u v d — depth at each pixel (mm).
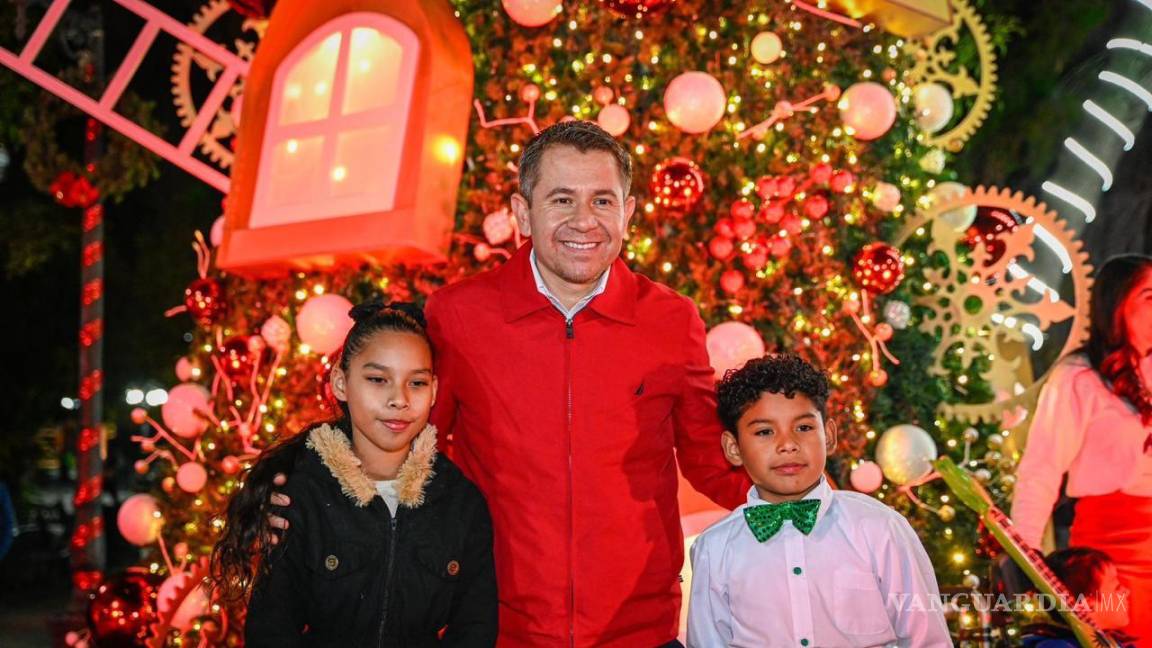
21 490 13242
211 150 5688
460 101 4656
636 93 5031
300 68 4938
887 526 2764
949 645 2713
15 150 10289
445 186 4598
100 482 8695
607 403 2717
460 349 2764
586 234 2604
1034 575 3781
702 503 4285
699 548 2920
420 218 4457
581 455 2684
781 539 2807
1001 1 8352
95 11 8055
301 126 4844
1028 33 8281
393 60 4637
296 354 5375
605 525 2674
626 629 2684
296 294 5281
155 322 12992
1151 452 5176
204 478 5461
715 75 5027
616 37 5059
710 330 4598
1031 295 6426
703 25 5059
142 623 5492
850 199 5105
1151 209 6621
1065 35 8164
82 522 8586
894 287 4844
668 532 2799
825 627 2736
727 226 4746
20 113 8922
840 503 2832
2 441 12828
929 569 2764
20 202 11109
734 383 2844
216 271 5809
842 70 5160
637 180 5008
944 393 5488
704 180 4996
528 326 2738
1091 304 5379
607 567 2662
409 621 2492
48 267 12945
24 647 8758
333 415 2814
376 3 4730
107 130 8148
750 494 2906
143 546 5961
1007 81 8281
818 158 5023
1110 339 5297
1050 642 4172
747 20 5031
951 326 5570
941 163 5684
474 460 2799
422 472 2543
